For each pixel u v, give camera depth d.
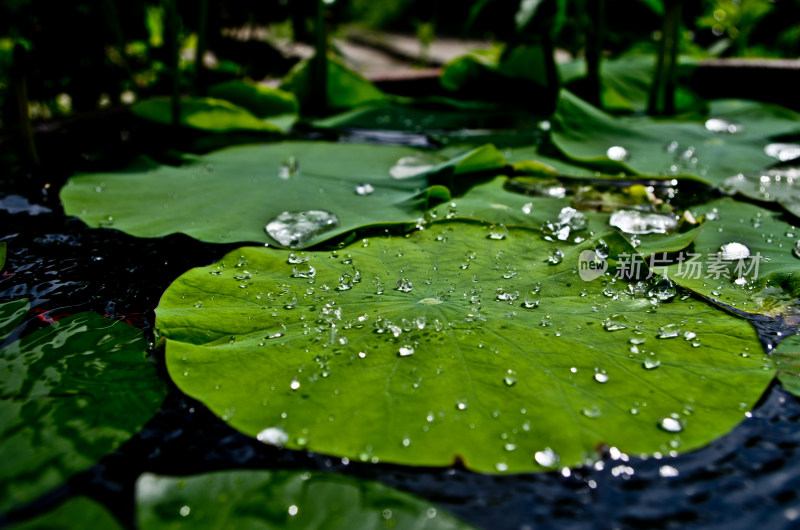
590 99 1.32
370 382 0.89
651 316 0.93
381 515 0.79
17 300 0.95
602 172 1.12
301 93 1.35
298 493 0.83
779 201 1.04
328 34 1.88
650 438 0.86
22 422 0.87
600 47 1.30
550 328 0.92
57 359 0.90
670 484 0.85
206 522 0.78
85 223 1.03
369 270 0.97
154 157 1.15
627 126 1.20
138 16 1.43
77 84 1.37
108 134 1.23
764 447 0.86
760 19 1.92
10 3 1.30
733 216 1.03
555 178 1.12
